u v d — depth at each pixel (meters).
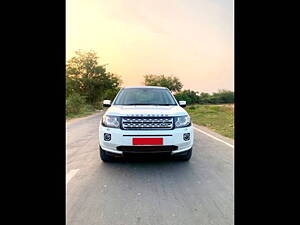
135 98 4.34
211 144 5.04
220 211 2.04
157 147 3.13
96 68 27.28
